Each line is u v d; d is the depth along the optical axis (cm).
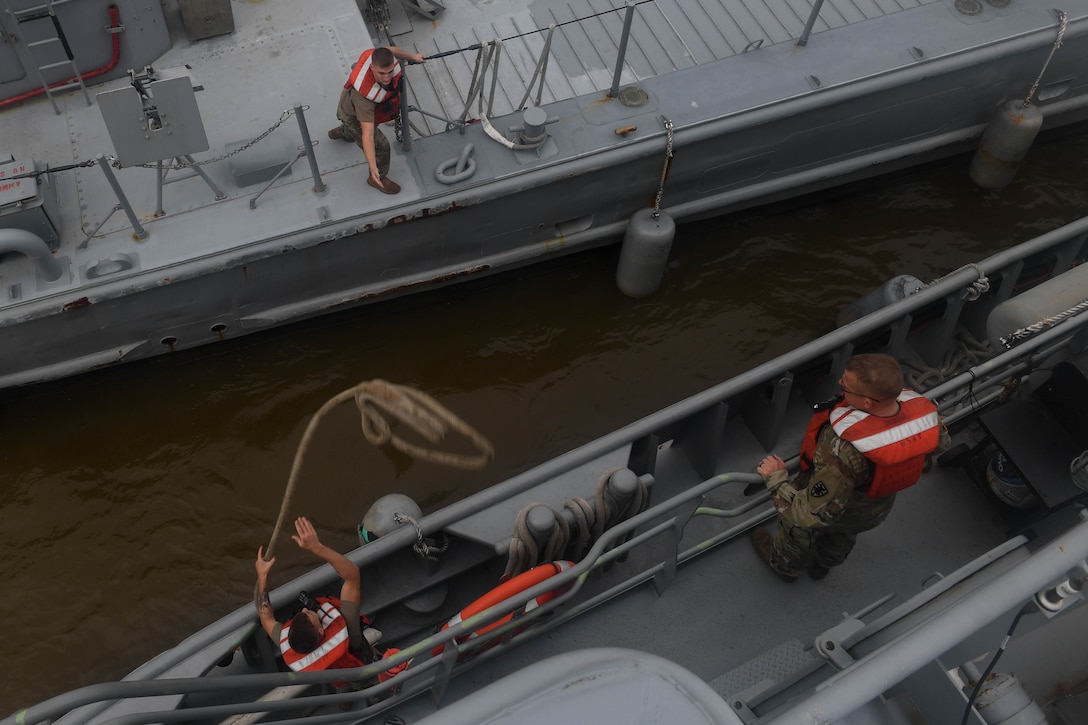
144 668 313
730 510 357
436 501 646
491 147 617
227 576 614
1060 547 197
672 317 727
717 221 767
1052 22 691
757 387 409
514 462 665
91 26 603
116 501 639
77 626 593
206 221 577
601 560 313
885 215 779
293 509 638
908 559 383
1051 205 793
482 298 719
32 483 642
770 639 357
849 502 308
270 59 656
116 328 591
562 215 654
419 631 371
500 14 704
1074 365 345
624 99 643
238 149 561
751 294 741
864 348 455
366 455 658
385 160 582
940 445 308
